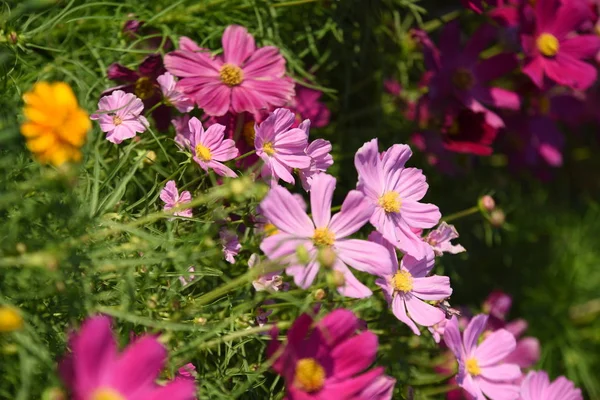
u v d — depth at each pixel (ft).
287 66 3.08
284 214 2.41
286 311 2.75
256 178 2.60
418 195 2.60
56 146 2.22
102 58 2.84
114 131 2.54
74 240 2.31
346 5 3.12
